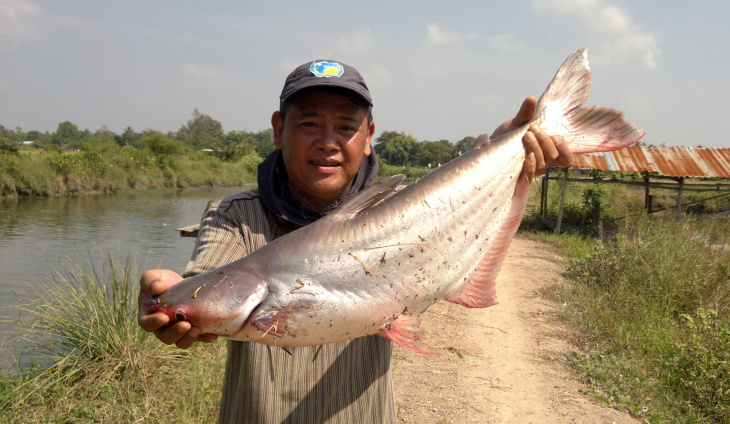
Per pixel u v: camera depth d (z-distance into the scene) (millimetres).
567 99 2602
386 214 2080
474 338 7355
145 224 20391
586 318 8000
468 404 5367
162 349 5961
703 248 10781
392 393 2227
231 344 2117
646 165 17812
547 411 5270
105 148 43312
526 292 9938
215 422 4762
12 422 4566
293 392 1995
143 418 4688
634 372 6098
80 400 5062
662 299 8641
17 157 33719
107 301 5984
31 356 6137
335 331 1929
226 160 66438
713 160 17734
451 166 2299
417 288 2078
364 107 2021
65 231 18094
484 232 2303
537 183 36625
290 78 1972
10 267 11812
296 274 1892
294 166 1989
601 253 10922
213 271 1841
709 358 5914
